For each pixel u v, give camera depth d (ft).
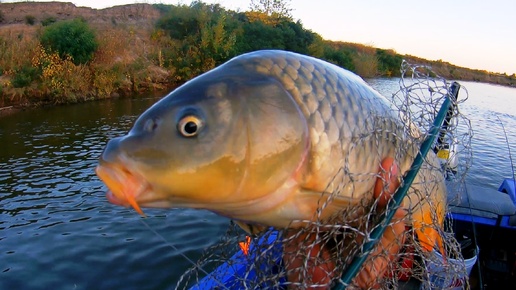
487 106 20.58
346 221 1.16
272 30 26.37
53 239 5.15
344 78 1.25
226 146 1.06
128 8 33.83
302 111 1.11
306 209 1.12
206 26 23.52
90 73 16.92
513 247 3.41
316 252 1.19
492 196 3.47
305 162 1.10
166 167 1.03
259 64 1.16
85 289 4.19
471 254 3.02
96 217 5.77
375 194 1.19
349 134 1.15
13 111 13.26
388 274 1.27
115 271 4.49
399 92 1.40
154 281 4.31
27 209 6.01
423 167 1.38
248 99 1.09
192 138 1.05
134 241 5.10
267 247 1.22
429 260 1.35
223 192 1.08
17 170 7.68
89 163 8.19
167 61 21.53
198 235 5.26
